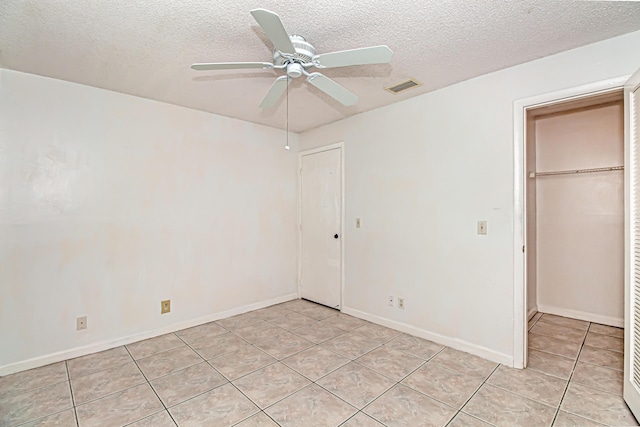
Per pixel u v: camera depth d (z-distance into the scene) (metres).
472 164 2.57
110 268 2.77
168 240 3.10
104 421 1.78
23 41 1.95
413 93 2.86
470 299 2.59
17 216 2.38
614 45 1.95
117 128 2.81
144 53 2.11
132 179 2.89
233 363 2.45
